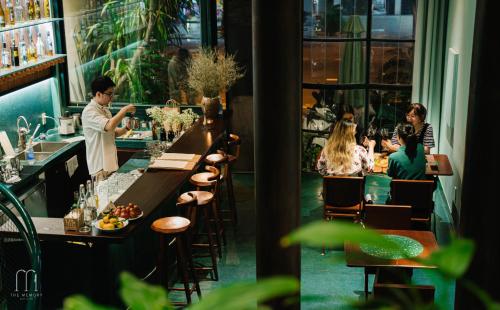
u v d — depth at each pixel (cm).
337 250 777
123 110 783
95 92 788
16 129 885
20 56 866
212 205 759
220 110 946
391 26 996
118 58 986
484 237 389
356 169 788
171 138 909
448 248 71
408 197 749
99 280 592
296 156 454
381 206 666
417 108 848
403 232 633
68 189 879
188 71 929
